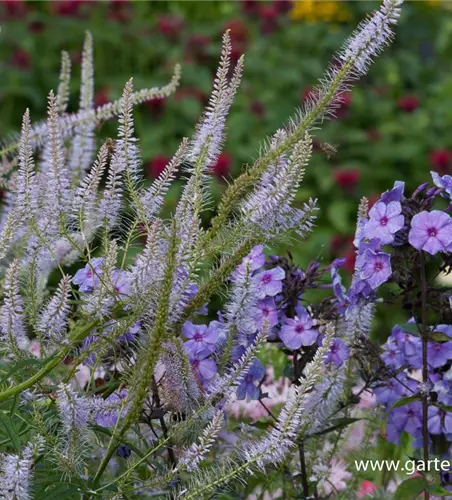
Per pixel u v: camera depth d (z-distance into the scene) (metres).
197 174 2.59
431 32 11.57
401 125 9.38
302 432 2.95
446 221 2.84
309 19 10.94
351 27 11.20
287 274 3.06
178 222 2.50
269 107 9.19
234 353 2.96
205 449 2.48
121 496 2.55
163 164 7.64
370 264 2.91
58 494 2.46
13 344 2.53
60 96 3.98
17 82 8.69
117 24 9.59
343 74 2.48
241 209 2.54
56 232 2.60
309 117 2.50
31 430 2.63
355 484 3.55
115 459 3.12
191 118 8.85
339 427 3.04
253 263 2.94
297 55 10.08
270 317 2.96
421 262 2.91
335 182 8.59
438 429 3.23
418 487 2.96
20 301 2.49
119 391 2.70
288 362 3.53
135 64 9.84
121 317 2.58
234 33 9.76
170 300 2.50
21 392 2.54
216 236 2.60
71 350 2.75
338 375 2.96
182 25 9.85
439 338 2.95
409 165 9.19
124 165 2.59
